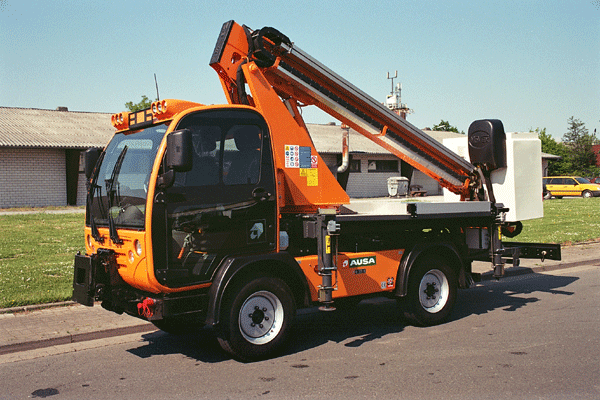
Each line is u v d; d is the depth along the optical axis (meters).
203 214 5.34
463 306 8.34
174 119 5.23
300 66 6.69
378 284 6.73
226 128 5.59
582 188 40.44
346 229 6.31
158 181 5.02
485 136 8.15
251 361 5.68
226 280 5.35
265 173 5.83
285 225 6.12
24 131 28.34
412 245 7.05
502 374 5.12
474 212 7.58
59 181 28.14
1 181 26.59
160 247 5.07
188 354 6.06
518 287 9.84
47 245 13.41
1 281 9.04
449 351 5.93
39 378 5.30
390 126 7.66
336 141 35.09
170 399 4.67
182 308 5.31
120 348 6.34
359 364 5.53
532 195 8.51
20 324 7.04
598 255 13.16
